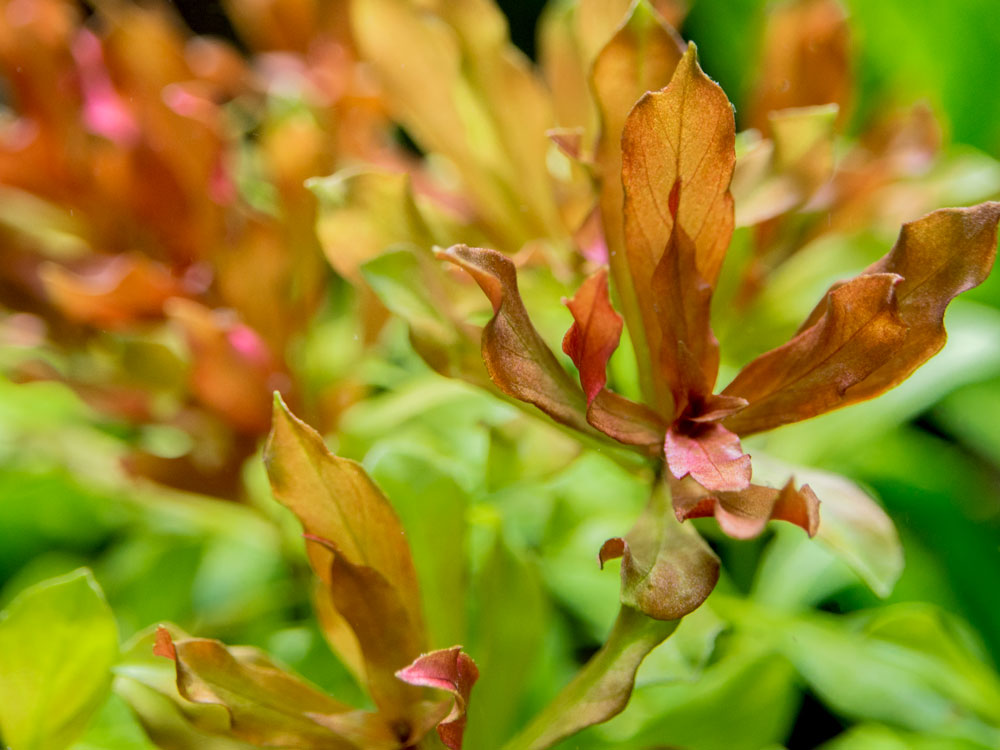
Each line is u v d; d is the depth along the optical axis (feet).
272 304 0.72
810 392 0.57
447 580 0.63
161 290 0.72
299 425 0.56
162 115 0.74
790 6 0.72
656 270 0.56
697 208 0.56
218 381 0.71
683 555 0.56
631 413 0.57
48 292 0.75
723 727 0.68
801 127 0.63
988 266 0.56
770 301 0.72
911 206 0.73
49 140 0.75
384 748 0.57
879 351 0.56
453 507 0.63
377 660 0.57
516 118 0.68
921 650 0.67
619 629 0.57
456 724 0.54
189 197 0.74
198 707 0.58
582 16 0.66
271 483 0.56
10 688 0.60
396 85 0.68
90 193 0.75
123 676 0.58
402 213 0.64
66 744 0.61
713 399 0.57
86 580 0.60
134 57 0.75
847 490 0.59
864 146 0.74
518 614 0.65
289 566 0.76
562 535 0.72
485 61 0.68
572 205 0.66
